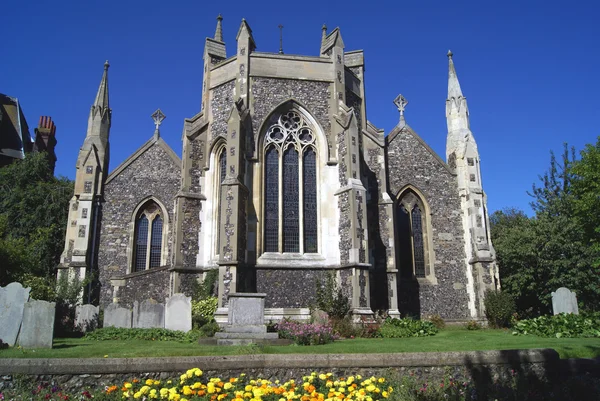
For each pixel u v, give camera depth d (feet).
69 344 45.93
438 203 87.66
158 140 91.09
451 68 95.50
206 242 72.64
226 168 67.62
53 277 97.76
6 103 144.25
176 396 25.08
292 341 46.14
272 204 71.20
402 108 91.66
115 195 87.30
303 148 73.77
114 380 28.71
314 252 70.38
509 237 95.25
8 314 42.98
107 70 93.45
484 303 79.97
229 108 74.84
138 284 77.41
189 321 59.88
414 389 28.43
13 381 27.43
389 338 55.16
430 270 84.64
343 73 76.74
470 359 33.17
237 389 27.12
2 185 109.09
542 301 88.89
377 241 76.18
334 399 25.39
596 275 88.17
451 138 91.50
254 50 77.25
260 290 66.49
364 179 77.30
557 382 31.89
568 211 112.57
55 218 103.71
